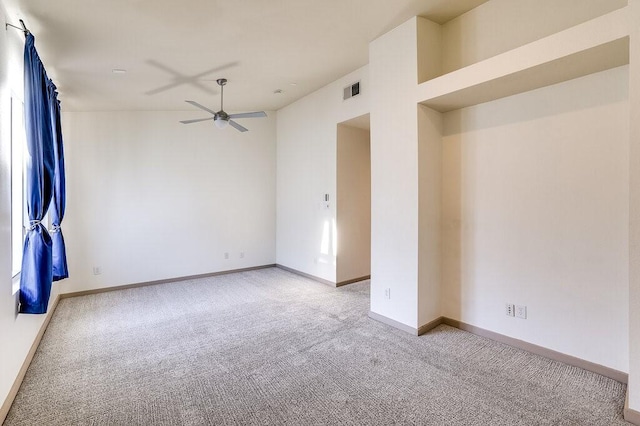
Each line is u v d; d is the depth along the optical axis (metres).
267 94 5.59
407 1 3.13
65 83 4.25
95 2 2.71
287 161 6.57
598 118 2.66
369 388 2.56
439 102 3.40
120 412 2.32
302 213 6.20
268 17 3.18
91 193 5.30
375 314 4.00
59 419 2.24
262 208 6.83
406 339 3.42
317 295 5.04
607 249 2.64
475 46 3.34
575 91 2.78
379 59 3.81
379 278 3.94
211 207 6.28
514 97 3.16
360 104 4.72
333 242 5.50
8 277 2.44
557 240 2.91
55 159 4.11
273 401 2.42
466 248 3.58
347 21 3.40
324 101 5.48
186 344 3.39
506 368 2.82
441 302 3.81
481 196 3.44
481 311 3.48
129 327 3.85
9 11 2.73
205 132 6.21
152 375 2.80
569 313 2.85
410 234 3.55
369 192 5.87
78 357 3.12
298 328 3.77
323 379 2.70
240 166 6.57
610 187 2.62
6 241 2.42
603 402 2.34
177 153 5.96
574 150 2.79
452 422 2.18
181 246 6.01
